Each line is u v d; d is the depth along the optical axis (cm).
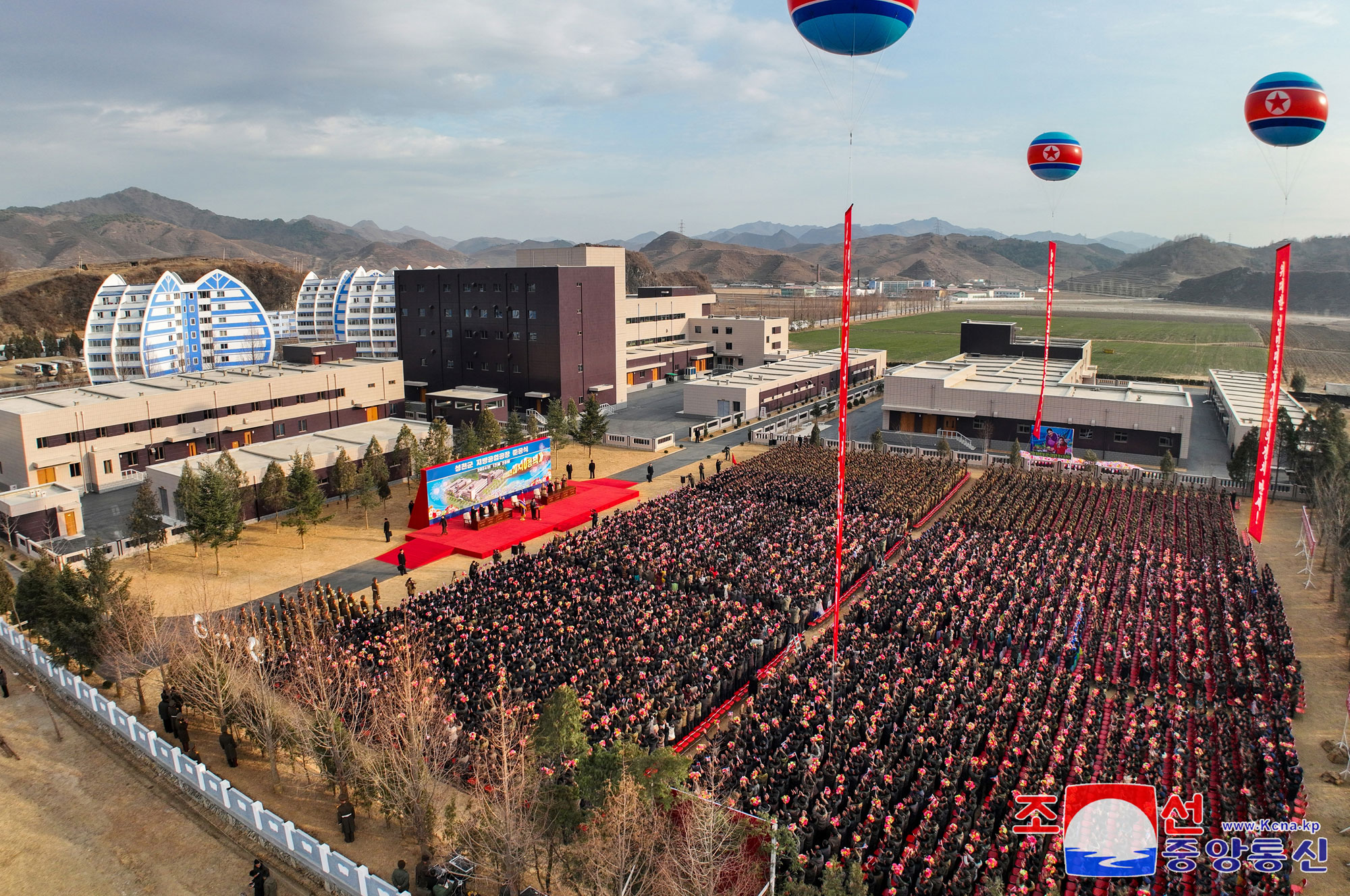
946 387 9819
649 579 5188
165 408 8256
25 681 4088
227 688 3328
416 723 2936
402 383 10906
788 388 11781
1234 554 5684
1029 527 6181
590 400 9188
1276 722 3419
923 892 2505
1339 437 7706
